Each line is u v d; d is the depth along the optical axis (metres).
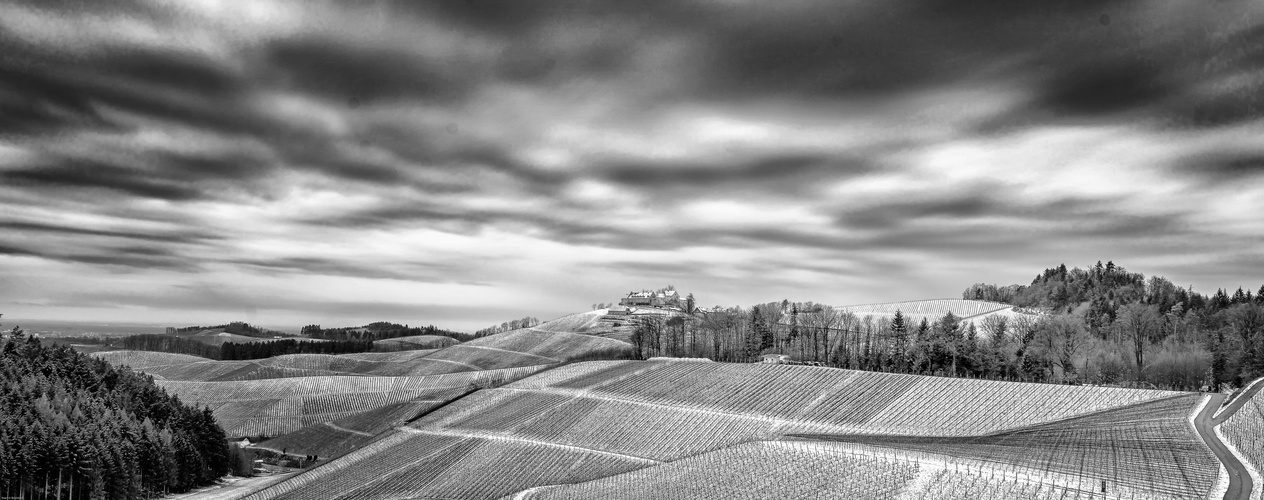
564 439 130.00
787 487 87.56
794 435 113.50
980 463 84.19
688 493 93.12
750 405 132.12
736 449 107.44
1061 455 85.44
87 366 176.12
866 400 127.19
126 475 136.62
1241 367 157.62
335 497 122.06
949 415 117.19
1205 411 101.50
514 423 141.00
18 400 140.62
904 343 194.12
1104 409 110.75
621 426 131.25
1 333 179.38
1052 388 119.69
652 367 161.75
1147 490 68.62
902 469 85.12
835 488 83.69
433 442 138.88
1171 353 172.12
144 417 160.75
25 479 123.69
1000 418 114.19
